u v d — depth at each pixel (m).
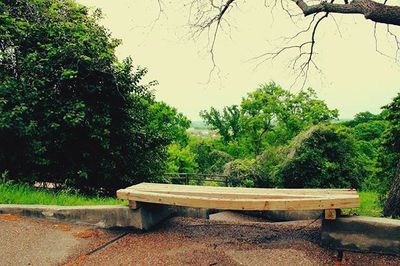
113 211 5.14
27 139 8.75
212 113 43.94
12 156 8.79
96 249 4.48
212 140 42.44
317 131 17.41
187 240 4.78
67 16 10.84
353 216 4.46
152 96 13.55
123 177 11.62
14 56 9.36
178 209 6.06
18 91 8.59
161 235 4.95
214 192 4.89
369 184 17.28
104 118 10.12
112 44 12.15
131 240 4.76
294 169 17.47
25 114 8.69
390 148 11.31
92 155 10.69
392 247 4.14
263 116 33.69
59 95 9.70
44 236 4.74
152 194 4.89
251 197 4.71
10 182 7.23
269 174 19.14
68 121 9.20
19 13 9.98
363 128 32.22
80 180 10.58
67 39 9.83
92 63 9.93
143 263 4.09
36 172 9.37
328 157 17.42
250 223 5.55
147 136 12.69
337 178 17.25
